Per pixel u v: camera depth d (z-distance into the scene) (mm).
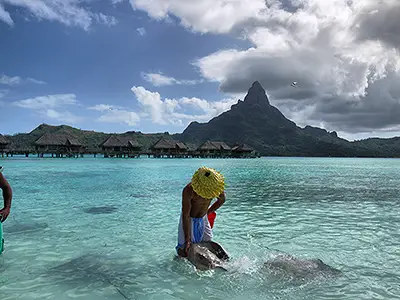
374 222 7668
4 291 3695
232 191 13914
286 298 3510
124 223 7414
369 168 40250
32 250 5309
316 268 4332
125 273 4312
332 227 7121
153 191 13547
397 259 4898
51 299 3502
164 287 3846
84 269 4449
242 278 4090
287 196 12312
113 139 69000
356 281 3979
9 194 4898
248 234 6477
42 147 61188
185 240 4816
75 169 29656
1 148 58062
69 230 6711
